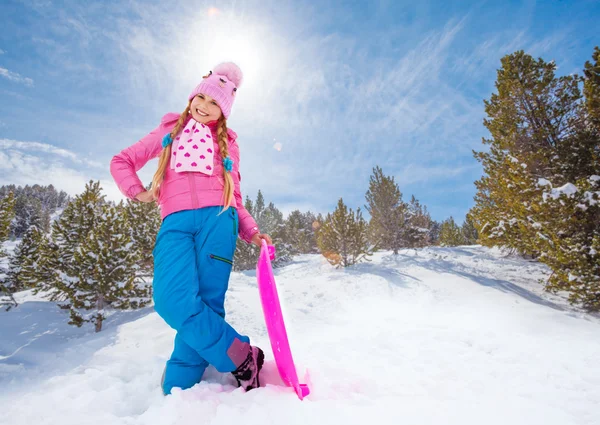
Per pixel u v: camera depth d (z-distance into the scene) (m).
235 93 1.88
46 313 11.36
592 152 8.54
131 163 1.71
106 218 9.91
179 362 1.39
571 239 6.73
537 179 8.62
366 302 8.20
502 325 4.75
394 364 1.93
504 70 11.23
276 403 1.15
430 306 7.20
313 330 4.42
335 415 1.08
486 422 1.13
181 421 1.07
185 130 1.67
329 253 14.80
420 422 1.09
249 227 1.84
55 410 1.21
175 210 1.50
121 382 1.48
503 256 13.44
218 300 1.46
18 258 18.16
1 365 3.72
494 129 11.50
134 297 10.66
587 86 8.01
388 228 16.56
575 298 6.55
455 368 1.86
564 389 1.55
